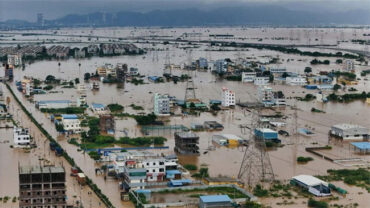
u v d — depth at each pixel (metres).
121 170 175.88
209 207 143.00
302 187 167.00
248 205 146.12
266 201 154.25
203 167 190.88
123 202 152.75
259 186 165.00
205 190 163.50
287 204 151.62
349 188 168.50
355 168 192.75
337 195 161.00
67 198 155.00
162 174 174.38
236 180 172.12
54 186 130.12
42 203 129.75
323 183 165.12
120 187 166.62
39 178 129.00
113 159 187.00
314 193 160.88
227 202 144.50
